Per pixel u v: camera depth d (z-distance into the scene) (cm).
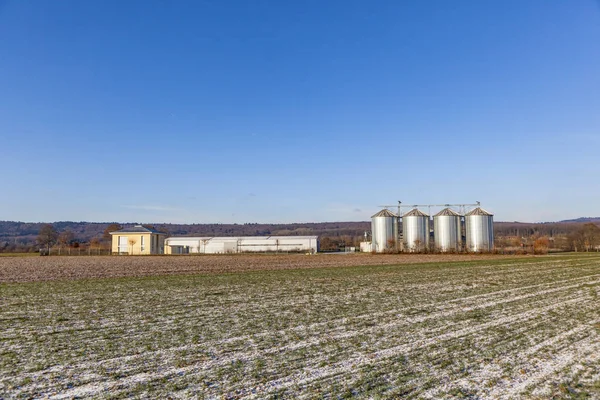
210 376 866
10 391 783
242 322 1417
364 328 1322
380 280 2816
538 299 1930
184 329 1309
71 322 1417
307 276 3122
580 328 1316
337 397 755
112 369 912
